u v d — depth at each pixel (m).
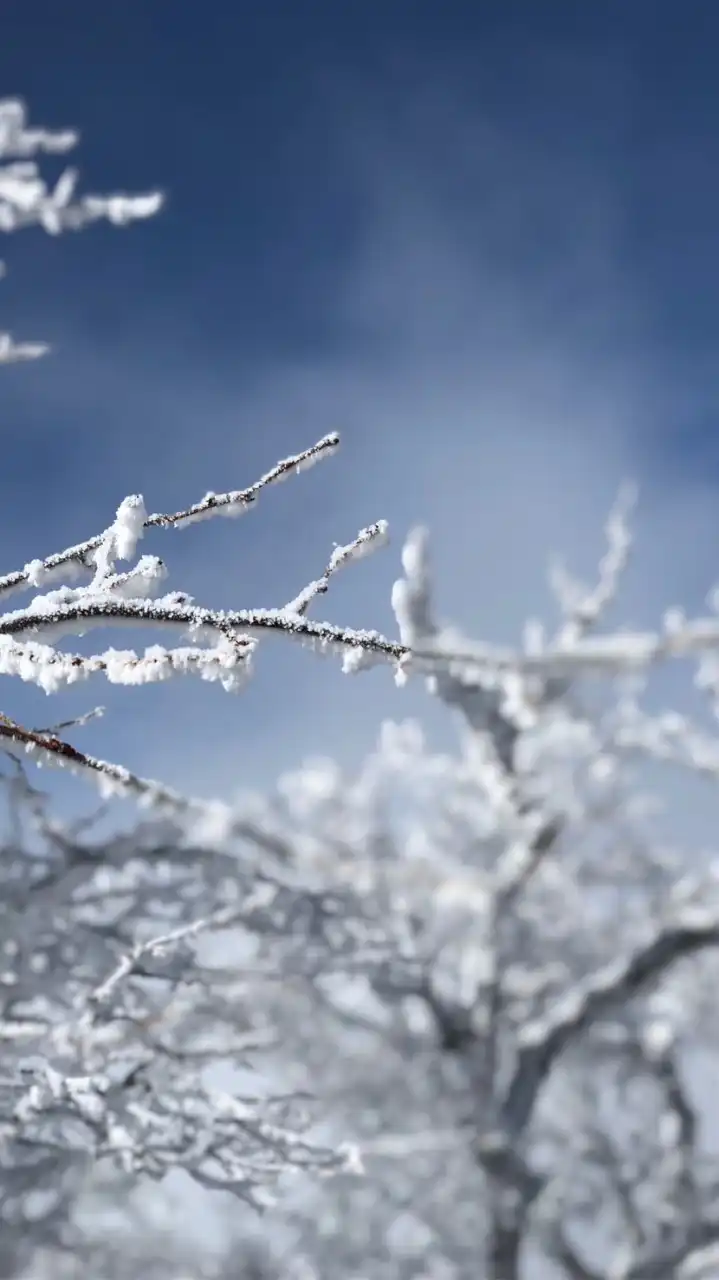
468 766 10.00
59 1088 4.16
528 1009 9.89
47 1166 4.59
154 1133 4.24
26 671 2.41
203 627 2.49
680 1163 9.85
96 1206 6.39
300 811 9.66
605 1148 10.23
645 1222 10.09
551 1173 9.95
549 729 9.23
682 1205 9.72
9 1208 4.99
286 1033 7.61
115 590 2.71
